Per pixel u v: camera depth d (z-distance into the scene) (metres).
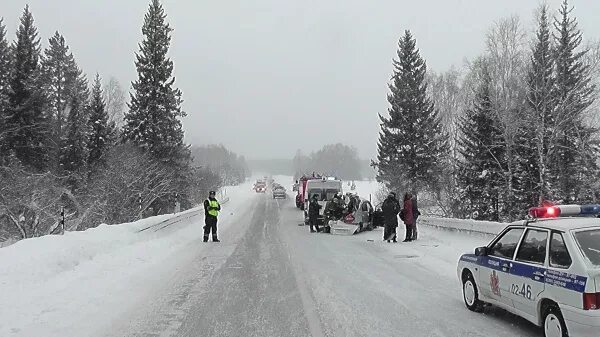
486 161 35.94
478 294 8.12
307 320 7.80
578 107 31.14
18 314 7.75
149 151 37.81
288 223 28.33
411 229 18.73
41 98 41.22
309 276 11.66
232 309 8.54
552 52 32.94
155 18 40.62
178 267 12.91
